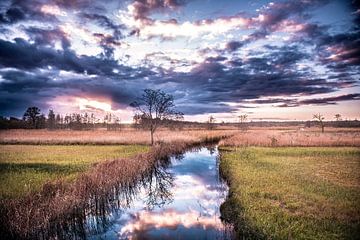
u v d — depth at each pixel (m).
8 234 11.25
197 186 22.19
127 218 15.30
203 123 167.88
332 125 166.38
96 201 16.91
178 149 43.97
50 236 12.61
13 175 20.05
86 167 23.83
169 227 13.66
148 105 49.44
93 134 68.25
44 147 41.44
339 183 18.03
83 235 13.11
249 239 11.08
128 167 22.86
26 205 12.93
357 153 33.38
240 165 24.73
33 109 121.19
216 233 12.48
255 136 56.69
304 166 24.28
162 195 19.92
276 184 17.62
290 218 12.07
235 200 15.48
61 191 15.42
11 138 51.94
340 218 11.77
